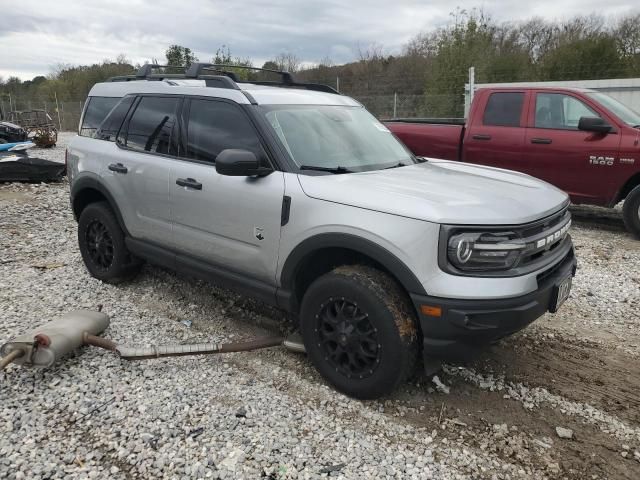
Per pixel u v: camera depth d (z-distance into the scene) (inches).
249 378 135.6
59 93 1605.6
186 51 923.4
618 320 177.5
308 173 133.1
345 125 160.4
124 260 189.2
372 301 117.0
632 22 1037.8
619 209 350.3
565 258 135.3
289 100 155.9
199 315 173.2
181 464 104.1
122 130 183.6
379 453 109.0
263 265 138.9
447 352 113.5
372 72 1181.7
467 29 923.4
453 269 109.8
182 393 127.7
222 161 128.3
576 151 278.7
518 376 140.8
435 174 145.0
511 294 109.9
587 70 997.2
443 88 916.0
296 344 144.9
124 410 120.6
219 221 146.9
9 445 108.6
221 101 152.5
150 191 167.3
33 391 127.1
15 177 416.2
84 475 100.8
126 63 1668.3
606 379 140.3
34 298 182.4
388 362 117.5
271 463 105.0
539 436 116.7
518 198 125.5
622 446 113.8
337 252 130.6
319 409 123.3
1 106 1128.2
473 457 109.1
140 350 137.2
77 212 207.3
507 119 302.7
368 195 120.3
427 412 124.0
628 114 286.5
